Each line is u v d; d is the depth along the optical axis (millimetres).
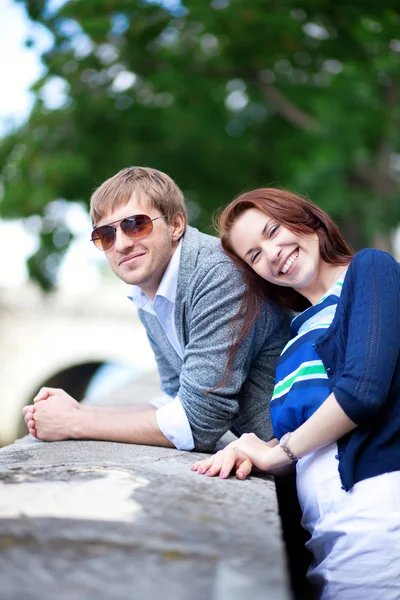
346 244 2693
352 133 10570
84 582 1326
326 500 2268
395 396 2234
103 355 27828
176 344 3018
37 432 2963
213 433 2795
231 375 2768
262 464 2352
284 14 9219
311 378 2395
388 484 2172
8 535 1557
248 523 1721
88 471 2160
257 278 2809
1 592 1269
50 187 11281
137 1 9742
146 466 2355
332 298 2555
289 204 2637
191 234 2936
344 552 2186
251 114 12539
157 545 1528
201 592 1299
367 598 2164
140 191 2807
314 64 10164
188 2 9508
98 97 11109
